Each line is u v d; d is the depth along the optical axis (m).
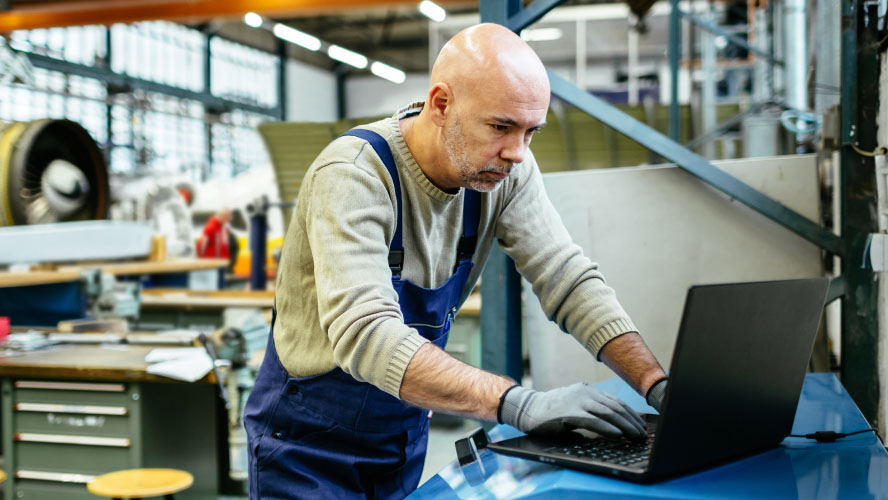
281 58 18.58
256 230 5.89
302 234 1.27
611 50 13.18
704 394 0.87
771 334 0.95
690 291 0.80
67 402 2.66
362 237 1.12
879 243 1.74
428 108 1.17
